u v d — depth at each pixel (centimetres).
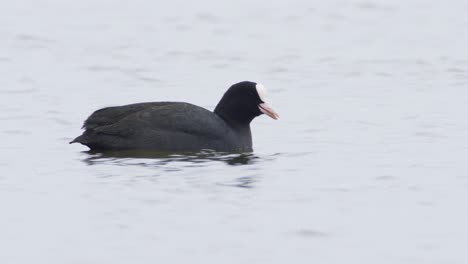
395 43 3184
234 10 3781
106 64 2830
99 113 1831
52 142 1909
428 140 1930
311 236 1346
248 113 1883
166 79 2645
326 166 1727
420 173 1670
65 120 2123
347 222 1405
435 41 3203
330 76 2692
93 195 1521
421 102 2331
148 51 3041
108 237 1336
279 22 3556
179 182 1597
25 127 2045
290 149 1873
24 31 3322
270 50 3080
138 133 1792
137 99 2392
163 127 1806
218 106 1903
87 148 1847
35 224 1391
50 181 1605
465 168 1697
